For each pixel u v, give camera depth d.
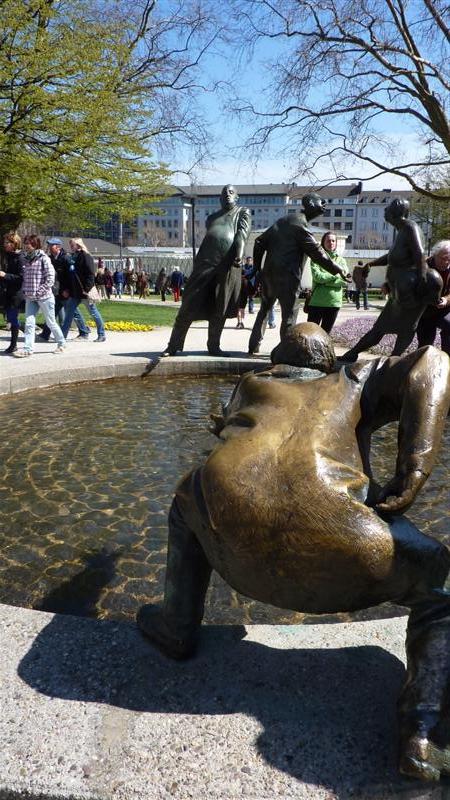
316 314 9.77
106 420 6.14
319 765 1.56
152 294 41.09
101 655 1.98
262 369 2.10
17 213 19.19
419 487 1.65
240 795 1.48
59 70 16.81
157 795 1.48
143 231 111.31
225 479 1.65
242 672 1.91
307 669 1.92
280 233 8.38
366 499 1.68
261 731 1.67
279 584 1.63
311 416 1.78
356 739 1.64
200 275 8.85
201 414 6.45
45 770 1.54
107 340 11.85
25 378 7.44
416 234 6.76
